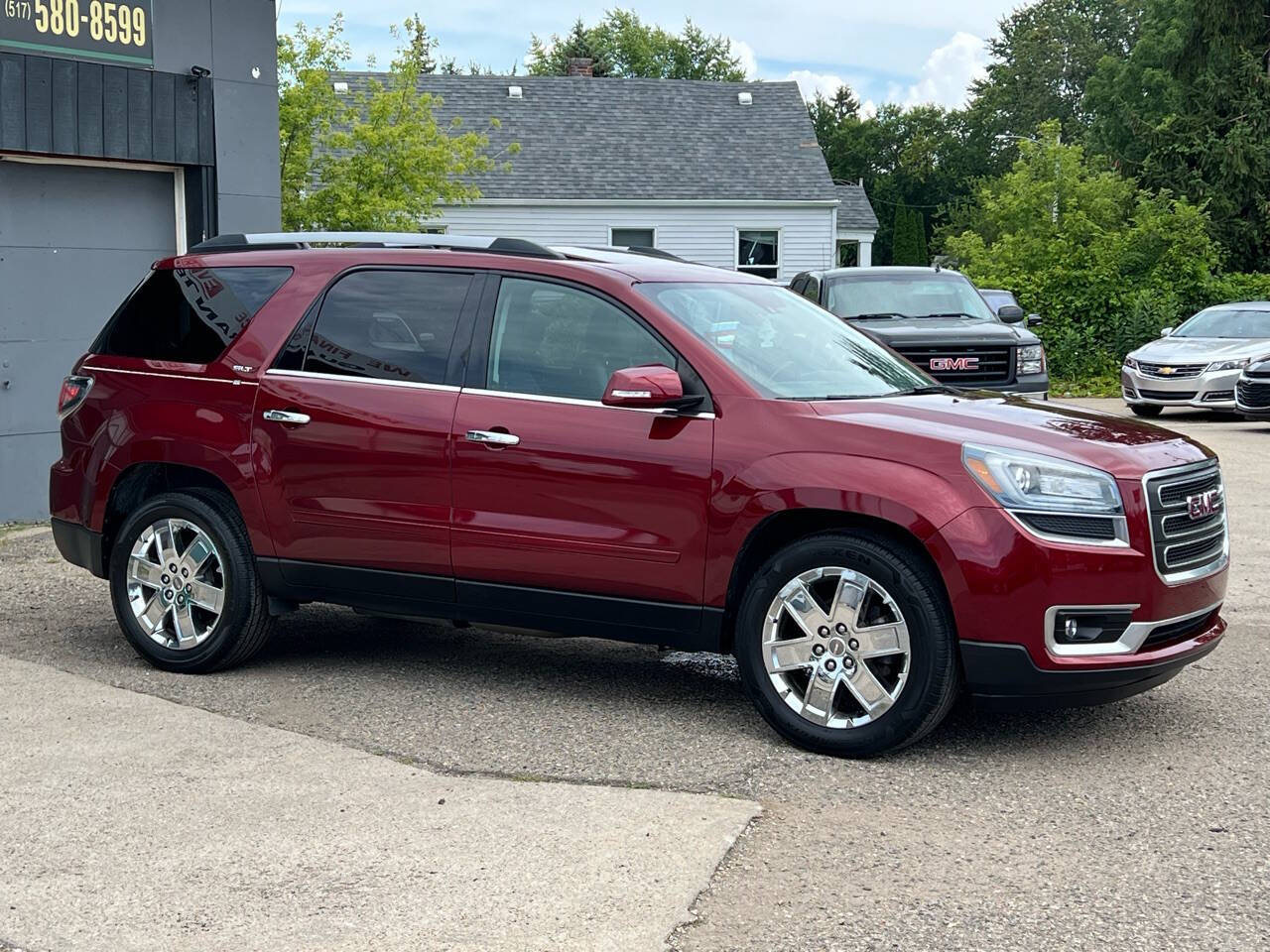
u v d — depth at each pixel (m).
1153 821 4.45
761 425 5.20
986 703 4.95
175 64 10.80
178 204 11.14
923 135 80.00
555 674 6.29
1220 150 36.69
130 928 3.65
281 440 5.98
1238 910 3.77
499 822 4.38
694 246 33.31
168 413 6.27
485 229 32.03
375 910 3.74
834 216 33.84
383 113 22.34
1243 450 15.45
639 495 5.32
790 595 5.13
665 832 4.30
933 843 4.25
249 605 6.13
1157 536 4.96
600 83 35.72
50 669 6.26
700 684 6.13
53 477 6.68
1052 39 78.56
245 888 3.89
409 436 5.72
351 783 4.74
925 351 13.09
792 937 3.60
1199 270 26.73
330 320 6.06
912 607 4.91
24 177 10.13
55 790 4.67
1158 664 4.95
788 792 4.69
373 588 5.89
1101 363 26.02
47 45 9.91
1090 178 29.88
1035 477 4.88
